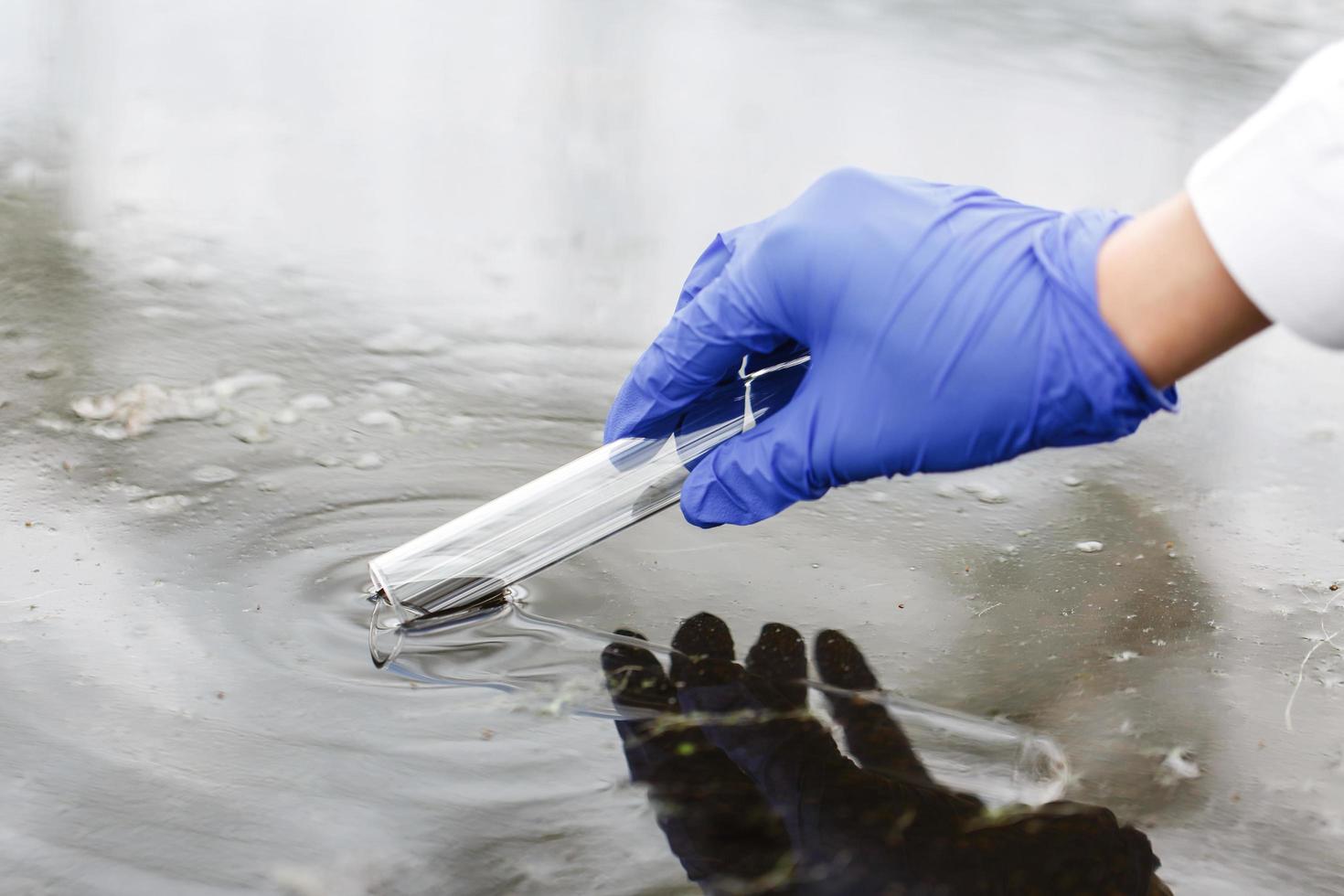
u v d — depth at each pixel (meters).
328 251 1.97
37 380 1.50
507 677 1.06
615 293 1.89
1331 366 1.83
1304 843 0.86
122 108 2.45
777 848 0.84
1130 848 0.85
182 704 0.99
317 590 1.17
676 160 2.37
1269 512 1.39
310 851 0.83
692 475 1.16
